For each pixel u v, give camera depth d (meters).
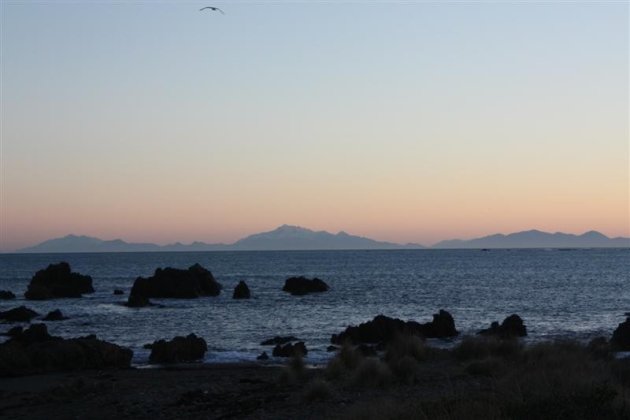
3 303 75.12
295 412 18.16
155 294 80.25
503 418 13.82
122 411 19.47
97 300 77.94
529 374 19.42
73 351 29.28
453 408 14.85
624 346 31.88
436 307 64.88
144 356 33.81
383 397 18.53
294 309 64.12
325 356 32.97
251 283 113.06
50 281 86.44
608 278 118.50
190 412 18.98
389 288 94.56
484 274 136.50
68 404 20.89
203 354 33.81
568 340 29.22
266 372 27.38
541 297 76.56
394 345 28.86
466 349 27.34
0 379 26.66
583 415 14.10
